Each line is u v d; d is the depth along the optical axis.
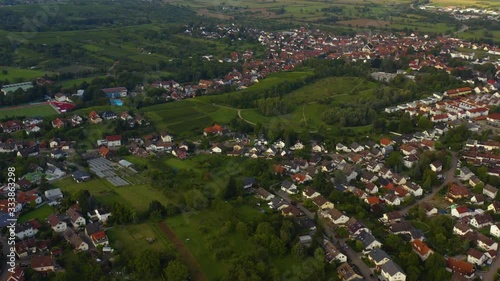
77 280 162.25
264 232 182.50
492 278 164.25
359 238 186.00
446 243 182.88
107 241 182.75
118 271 167.00
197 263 171.12
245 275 158.00
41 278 163.12
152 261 164.88
